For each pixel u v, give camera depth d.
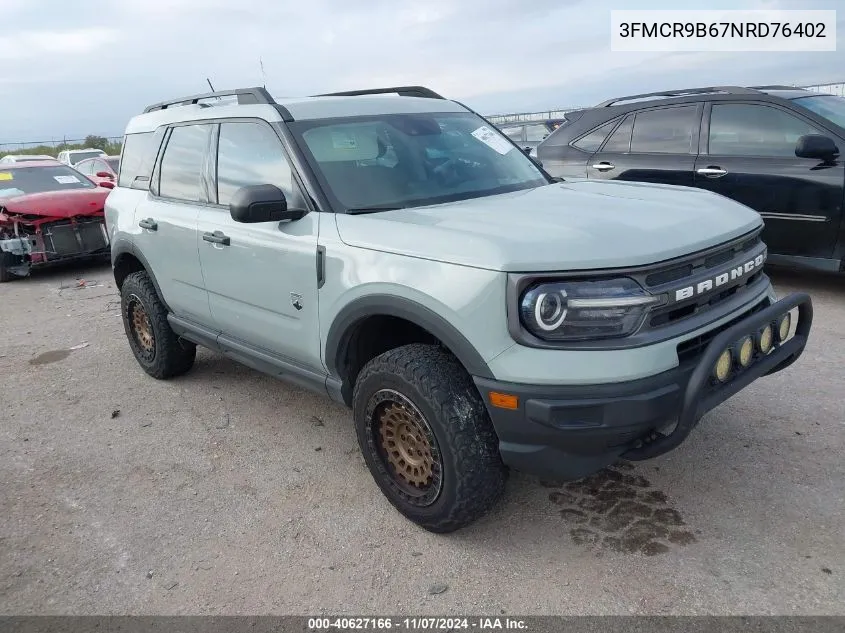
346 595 2.71
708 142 6.28
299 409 4.50
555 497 3.26
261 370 3.93
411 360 2.82
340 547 3.02
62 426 4.46
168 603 2.74
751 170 5.94
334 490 3.49
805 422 3.77
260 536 3.13
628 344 2.44
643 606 2.53
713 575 2.66
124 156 5.27
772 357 2.87
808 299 2.98
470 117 4.28
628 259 2.47
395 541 3.03
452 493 2.77
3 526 3.34
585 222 2.79
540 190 3.64
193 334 4.48
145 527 3.27
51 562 3.04
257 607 2.68
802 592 2.53
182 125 4.40
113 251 5.13
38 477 3.80
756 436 3.66
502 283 2.47
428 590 2.71
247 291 3.69
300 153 3.41
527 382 2.46
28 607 2.76
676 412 2.51
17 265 9.33
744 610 2.47
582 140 7.25
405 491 3.06
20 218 9.17
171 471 3.79
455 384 2.73
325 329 3.21
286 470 3.72
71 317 7.25
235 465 3.81
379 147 3.63
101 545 3.14
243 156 3.77
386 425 3.05
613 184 3.88
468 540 2.99
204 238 3.92
